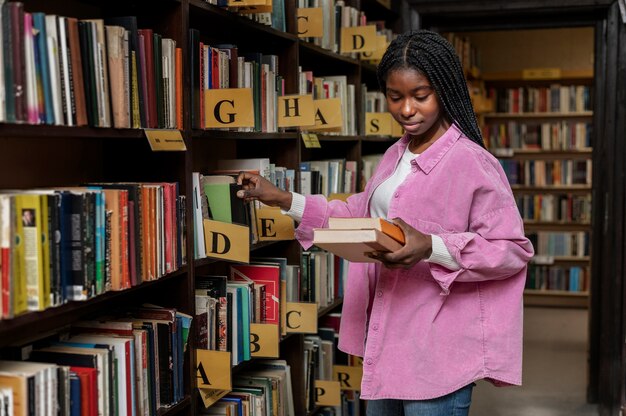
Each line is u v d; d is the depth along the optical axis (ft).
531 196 24.47
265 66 8.39
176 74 6.53
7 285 4.50
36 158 6.13
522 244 5.95
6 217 4.50
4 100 4.44
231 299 7.57
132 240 5.67
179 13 6.61
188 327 6.71
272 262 8.69
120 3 6.61
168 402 6.46
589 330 14.78
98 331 6.08
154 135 6.03
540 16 14.46
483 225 5.89
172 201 6.34
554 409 14.30
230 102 7.01
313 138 9.62
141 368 6.03
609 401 13.91
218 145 9.37
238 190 7.18
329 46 10.66
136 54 5.88
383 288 6.23
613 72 13.76
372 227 5.29
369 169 12.90
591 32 24.43
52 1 6.23
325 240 5.26
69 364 5.41
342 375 10.56
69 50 5.05
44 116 4.79
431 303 6.05
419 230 6.00
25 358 5.53
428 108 5.89
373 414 6.64
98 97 5.36
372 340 6.23
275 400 8.60
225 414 7.62
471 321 6.05
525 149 24.47
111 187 5.78
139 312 6.54
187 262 6.74
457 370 6.00
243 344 7.80
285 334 8.64
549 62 24.80
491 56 25.20
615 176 13.84
